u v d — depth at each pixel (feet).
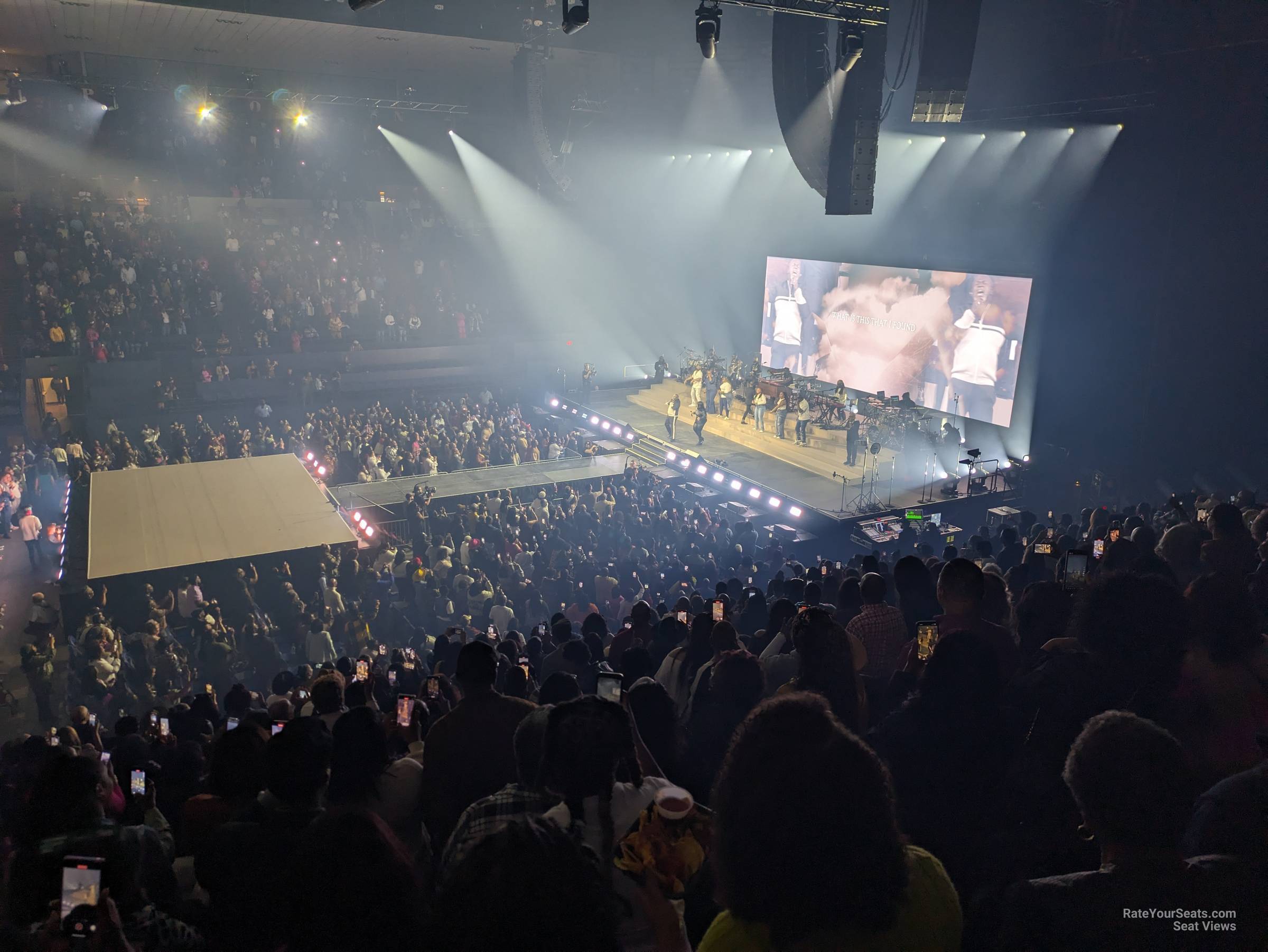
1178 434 78.13
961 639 11.71
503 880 6.21
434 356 135.03
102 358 113.09
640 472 91.04
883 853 6.48
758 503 89.35
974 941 8.76
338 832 8.52
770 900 6.36
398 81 136.87
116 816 19.43
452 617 64.54
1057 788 11.79
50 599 73.97
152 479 84.38
